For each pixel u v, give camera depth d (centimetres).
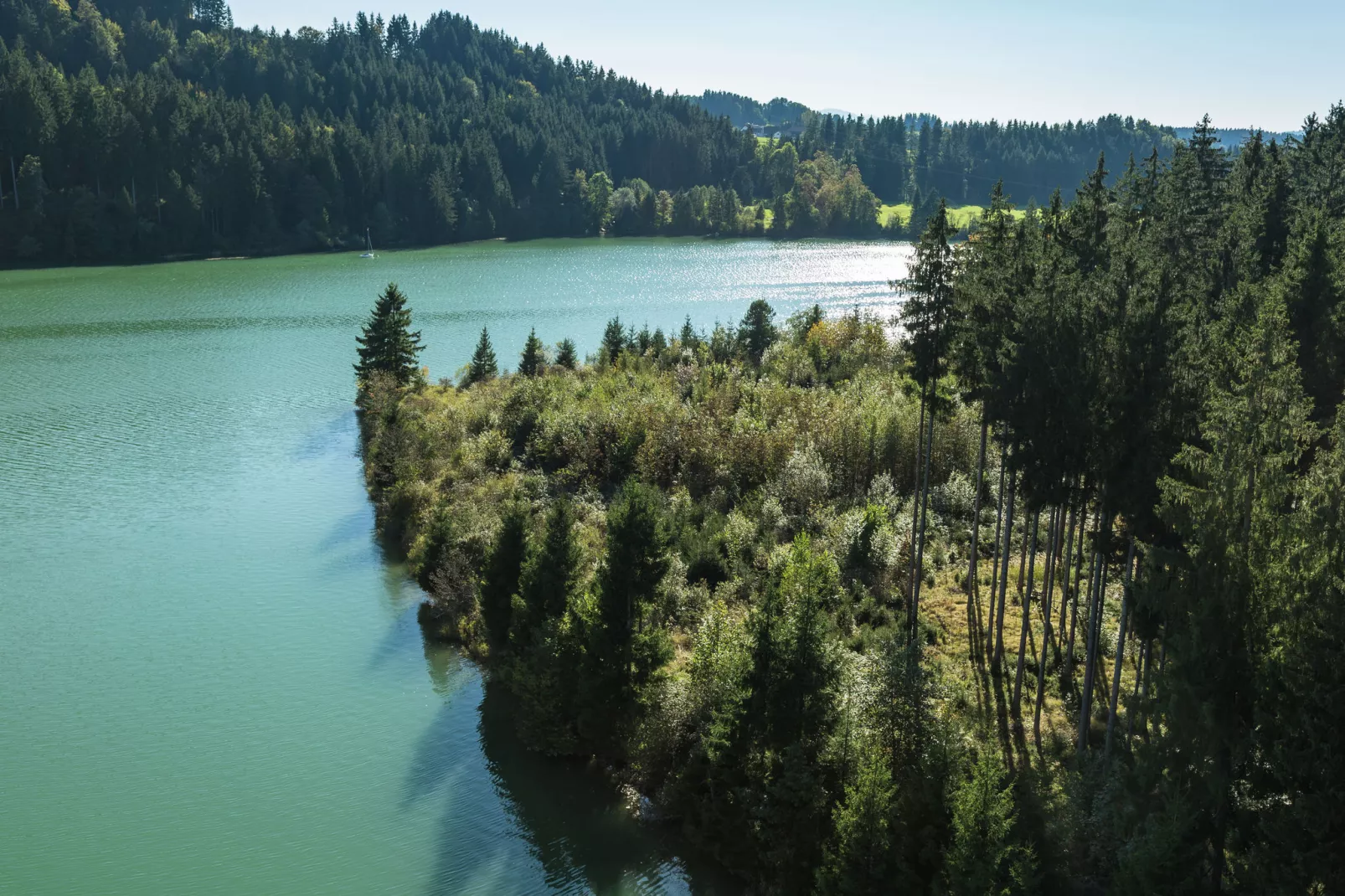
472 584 5838
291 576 6581
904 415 7162
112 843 4012
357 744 4700
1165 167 8662
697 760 3891
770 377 9469
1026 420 4081
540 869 3844
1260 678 2792
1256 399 3164
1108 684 4481
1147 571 3497
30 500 7938
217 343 13788
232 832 4091
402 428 8488
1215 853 2917
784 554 5522
